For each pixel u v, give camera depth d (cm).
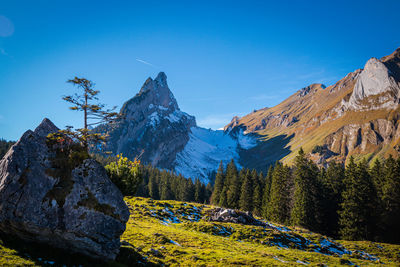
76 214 1658
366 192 6084
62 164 1772
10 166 1586
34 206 1555
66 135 1892
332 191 7281
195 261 2422
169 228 3991
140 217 4472
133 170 3350
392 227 5978
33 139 1761
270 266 2591
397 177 6153
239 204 9556
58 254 1641
